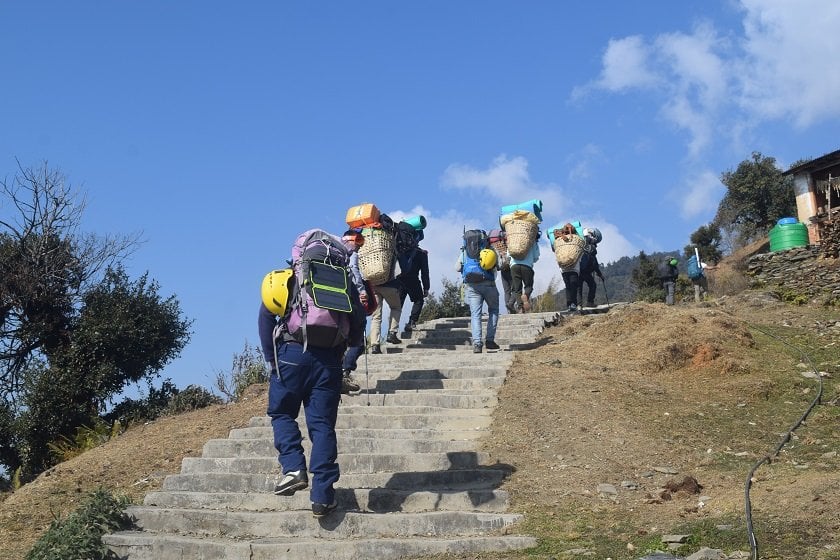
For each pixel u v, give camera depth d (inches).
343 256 266.4
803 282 729.0
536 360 434.6
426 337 569.6
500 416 346.0
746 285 773.3
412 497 263.9
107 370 634.2
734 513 227.8
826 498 225.0
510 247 599.5
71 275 718.5
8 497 350.0
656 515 240.1
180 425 416.2
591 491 271.3
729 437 323.9
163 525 262.2
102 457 375.6
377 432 329.7
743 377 398.6
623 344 458.0
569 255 603.2
